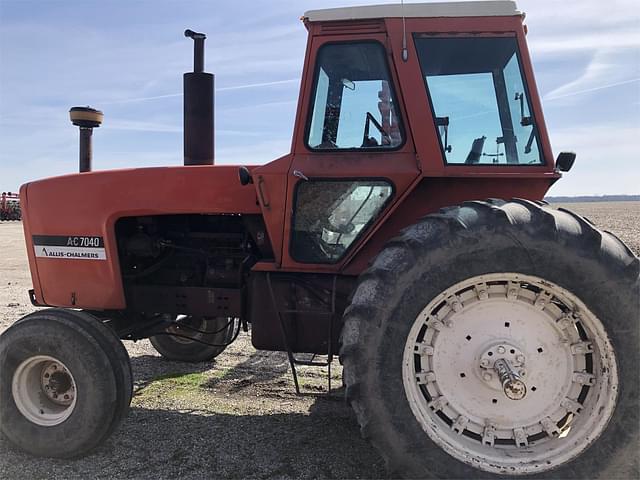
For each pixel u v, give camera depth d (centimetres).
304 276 293
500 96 273
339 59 282
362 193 280
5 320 612
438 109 274
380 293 230
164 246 352
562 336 240
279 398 385
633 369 224
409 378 234
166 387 408
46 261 347
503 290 240
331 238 286
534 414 242
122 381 296
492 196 277
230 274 343
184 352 468
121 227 346
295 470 279
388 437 231
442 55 274
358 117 281
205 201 319
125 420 343
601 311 225
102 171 338
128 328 354
